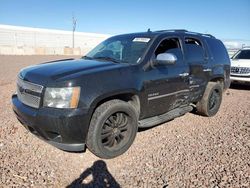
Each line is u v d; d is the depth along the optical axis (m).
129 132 3.86
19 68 14.94
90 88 3.34
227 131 4.89
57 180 3.11
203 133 4.76
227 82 6.34
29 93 3.49
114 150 3.67
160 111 4.46
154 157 3.74
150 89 4.08
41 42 52.28
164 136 4.55
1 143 3.99
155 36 4.52
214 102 5.86
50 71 3.56
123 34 5.24
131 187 3.02
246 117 5.87
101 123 3.45
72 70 3.54
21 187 2.93
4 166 3.34
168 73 4.38
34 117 3.29
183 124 5.25
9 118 5.12
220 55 5.97
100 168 3.42
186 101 5.00
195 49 5.23
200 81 5.21
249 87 10.52
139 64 4.02
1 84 9.01
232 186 3.05
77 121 3.22
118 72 3.71
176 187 3.02
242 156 3.81
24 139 4.17
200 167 3.48
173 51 4.72
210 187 3.03
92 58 4.66
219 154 3.88
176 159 3.69
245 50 11.00
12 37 48.03
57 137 3.34
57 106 3.21
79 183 3.08
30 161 3.51
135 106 4.02
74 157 3.69
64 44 56.16
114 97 3.77
